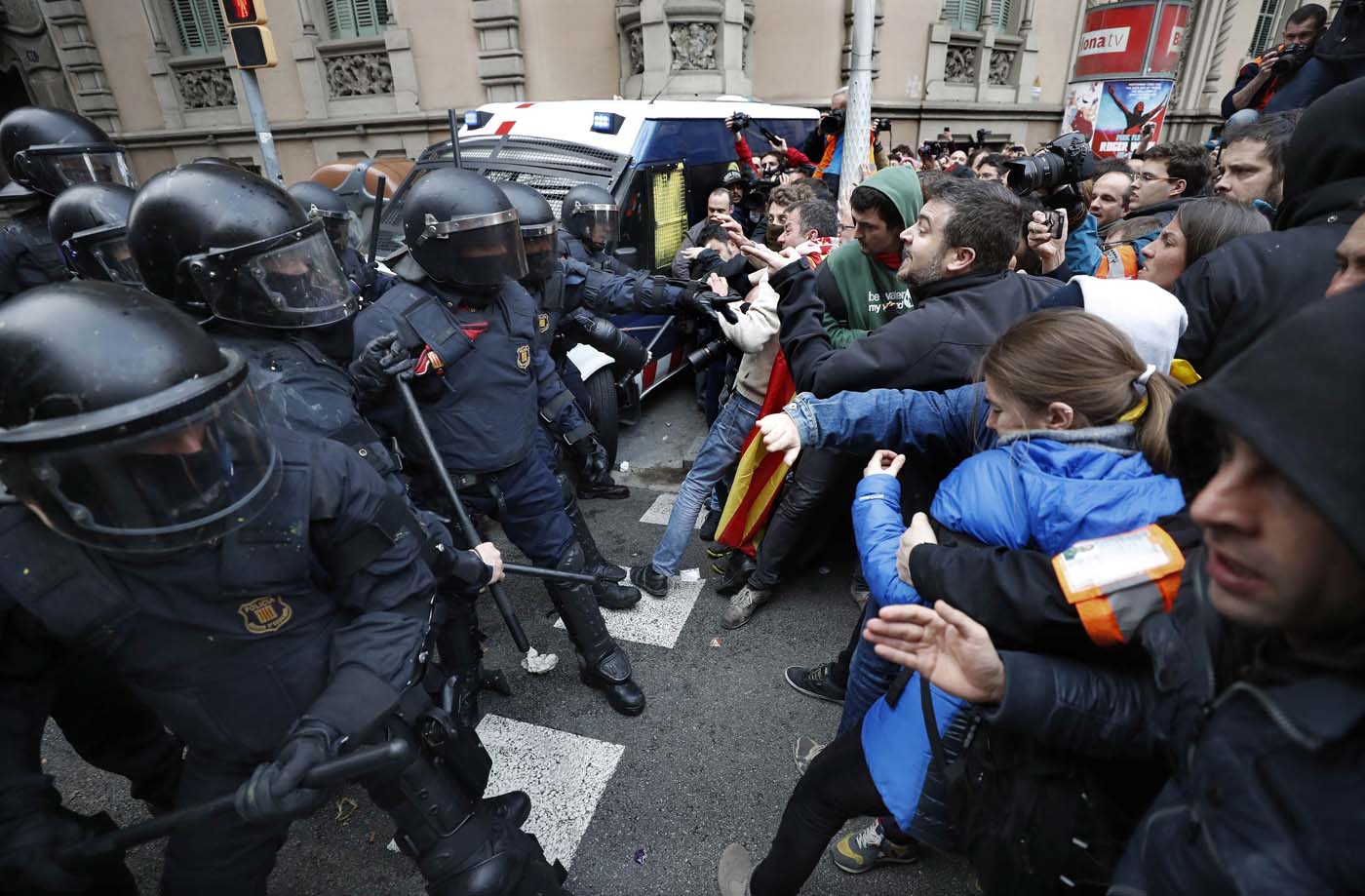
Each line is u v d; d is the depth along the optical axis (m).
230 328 1.38
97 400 0.75
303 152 10.60
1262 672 0.57
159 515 0.83
